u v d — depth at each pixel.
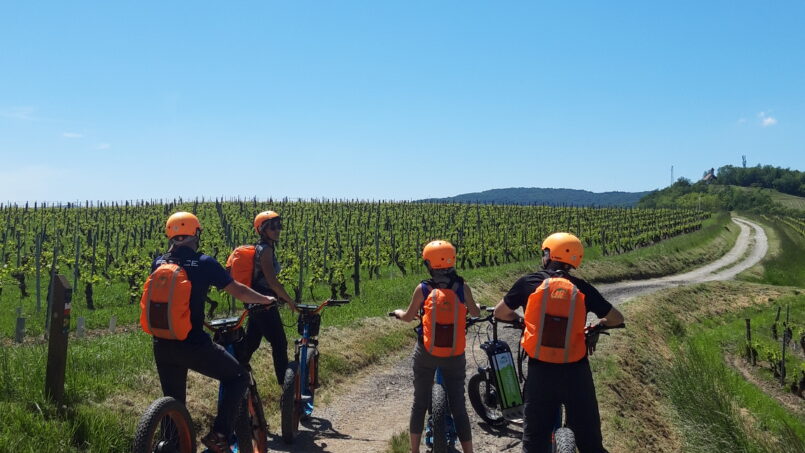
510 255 41.09
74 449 5.22
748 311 36.81
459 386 5.62
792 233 88.94
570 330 4.39
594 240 53.06
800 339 30.03
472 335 15.32
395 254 32.28
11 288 20.97
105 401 6.31
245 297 4.74
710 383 15.29
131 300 18.45
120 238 37.31
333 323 13.21
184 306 4.45
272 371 8.98
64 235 36.62
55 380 5.71
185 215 4.74
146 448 3.92
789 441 13.37
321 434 7.22
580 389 4.49
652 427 12.40
